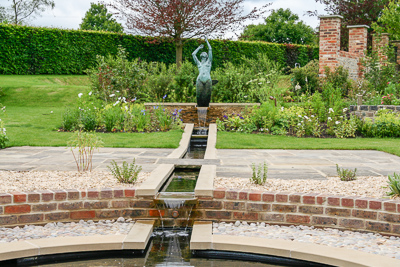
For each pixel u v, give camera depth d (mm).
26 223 4688
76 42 22094
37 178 5734
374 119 11266
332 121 11352
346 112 12219
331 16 14820
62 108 14977
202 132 11688
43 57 21656
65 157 7715
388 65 16359
